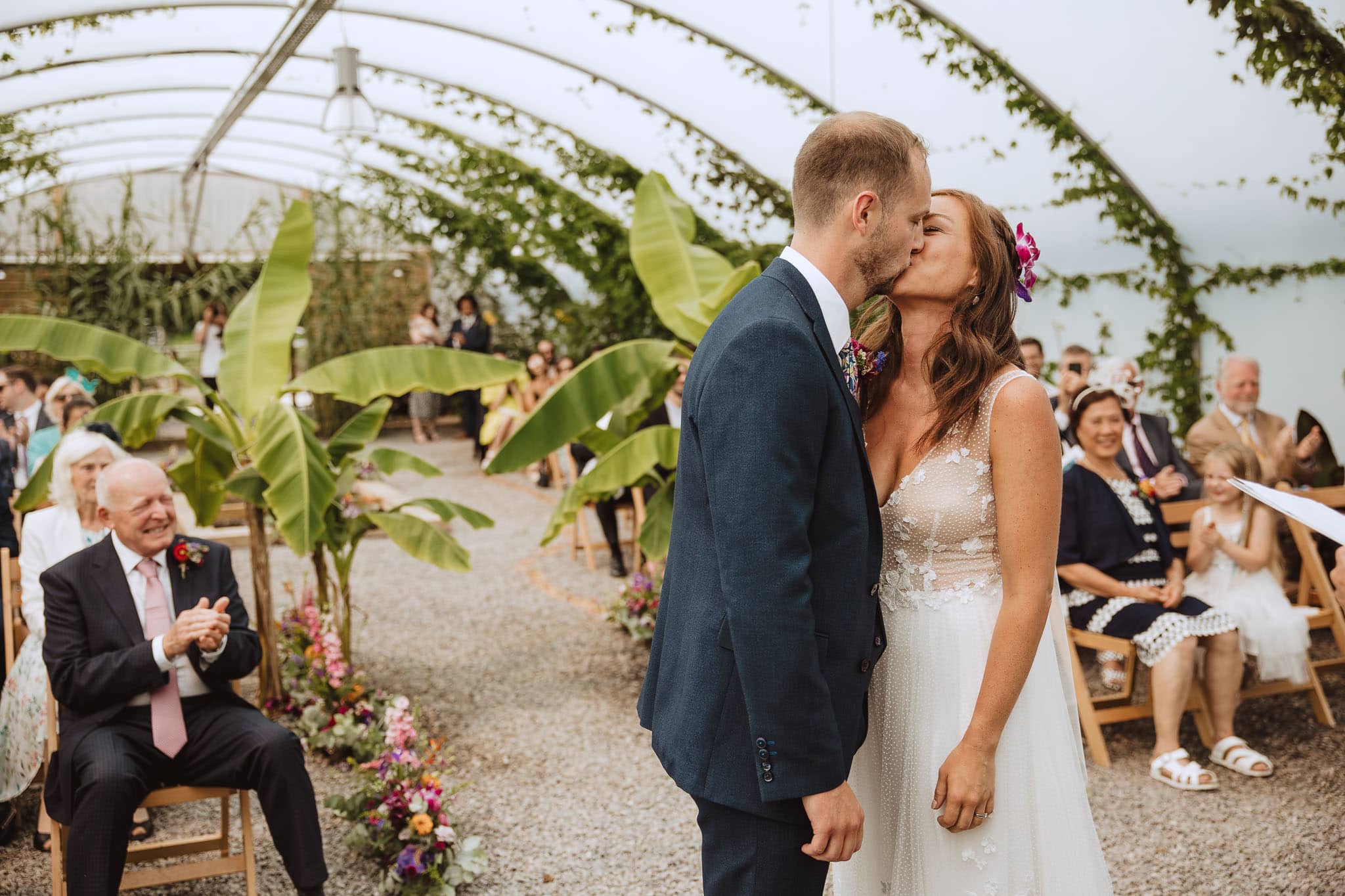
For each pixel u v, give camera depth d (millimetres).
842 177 1845
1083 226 7320
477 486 11477
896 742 2189
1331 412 6402
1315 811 3682
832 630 1835
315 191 15648
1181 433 7250
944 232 2070
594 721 4859
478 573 7770
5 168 11359
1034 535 1995
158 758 3166
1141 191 6875
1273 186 6219
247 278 15352
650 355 4941
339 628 5102
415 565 8133
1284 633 4395
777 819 1811
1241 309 6816
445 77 9773
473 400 13211
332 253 15172
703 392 1802
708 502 1884
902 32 6539
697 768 1856
